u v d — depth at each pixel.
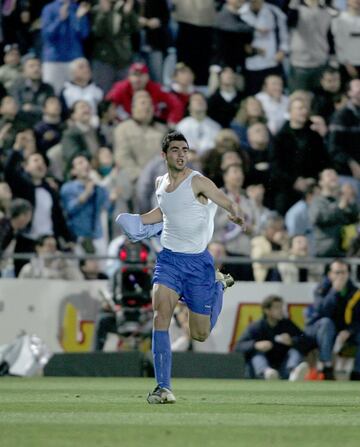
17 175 61.12
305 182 65.56
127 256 51.06
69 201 62.16
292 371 53.97
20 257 54.25
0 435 20.30
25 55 67.75
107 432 21.09
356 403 32.72
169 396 30.58
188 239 30.27
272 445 18.61
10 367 52.75
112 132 65.50
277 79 68.88
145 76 66.19
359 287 54.97
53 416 25.83
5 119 63.62
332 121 68.38
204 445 18.50
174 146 29.77
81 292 54.22
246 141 66.12
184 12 69.00
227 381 50.44
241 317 55.06
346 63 71.12
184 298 30.97
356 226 64.44
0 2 67.44
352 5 71.44
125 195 63.69
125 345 53.44
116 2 67.75
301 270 58.84
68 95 65.56
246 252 61.50
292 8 70.31
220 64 69.12
